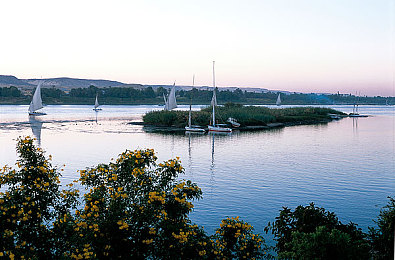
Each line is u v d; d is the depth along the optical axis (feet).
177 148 164.35
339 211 70.90
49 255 29.40
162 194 32.12
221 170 111.34
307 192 84.74
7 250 27.14
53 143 176.55
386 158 135.13
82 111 537.24
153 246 31.19
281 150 157.48
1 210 27.94
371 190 86.58
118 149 158.61
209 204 74.79
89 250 28.37
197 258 31.37
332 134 233.14
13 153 143.84
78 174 101.96
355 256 28.48
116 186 33.83
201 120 289.33
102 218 30.35
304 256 29.17
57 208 32.68
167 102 388.98
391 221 34.09
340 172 107.96
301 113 414.00
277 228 39.73
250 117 308.40
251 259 36.40
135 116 416.67
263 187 89.25
